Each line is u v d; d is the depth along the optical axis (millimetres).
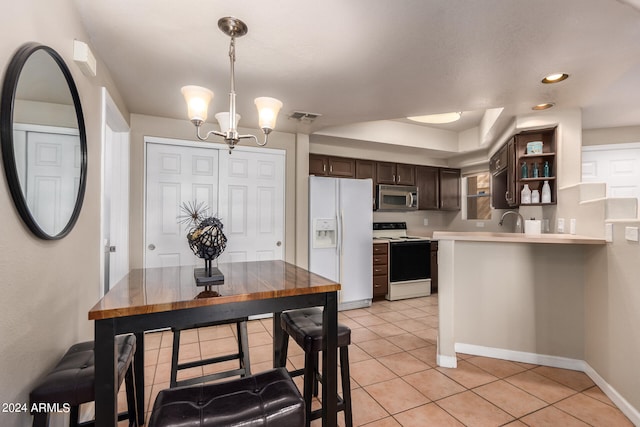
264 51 1874
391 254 4402
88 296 1730
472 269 2652
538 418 1811
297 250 3805
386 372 2355
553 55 1924
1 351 927
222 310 1271
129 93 2537
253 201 3609
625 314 1848
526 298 2494
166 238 3197
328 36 1713
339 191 4008
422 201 5109
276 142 3734
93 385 1090
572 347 2377
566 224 2752
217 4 1449
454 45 1810
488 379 2246
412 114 3094
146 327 1146
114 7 1475
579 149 2922
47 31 1216
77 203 1470
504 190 3914
